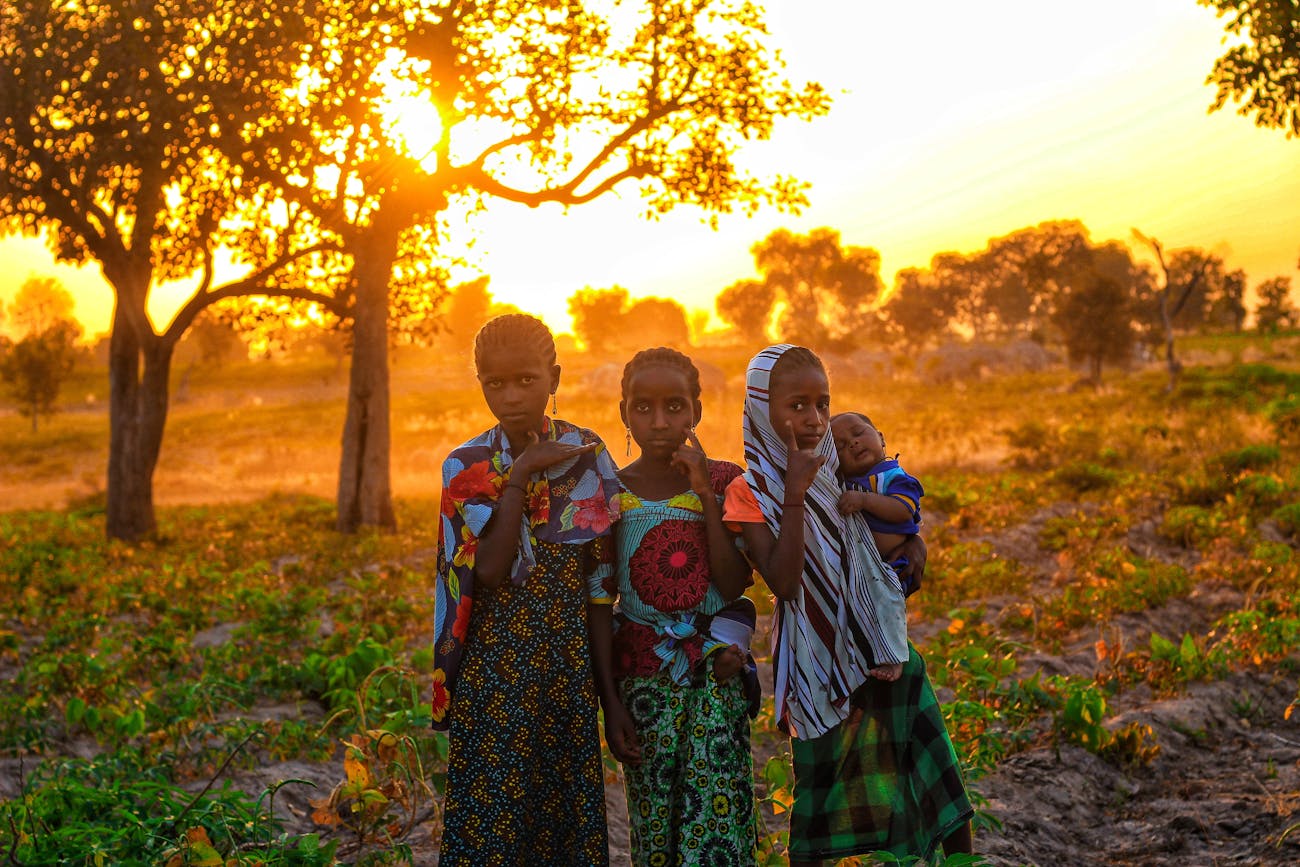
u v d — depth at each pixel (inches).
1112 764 210.2
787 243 4763.8
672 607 112.7
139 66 533.0
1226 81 554.3
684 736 112.7
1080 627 318.7
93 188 588.1
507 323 113.3
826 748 117.6
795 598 114.5
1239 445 743.1
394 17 545.0
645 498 115.0
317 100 561.9
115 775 183.2
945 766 119.2
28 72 538.6
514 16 578.9
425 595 371.9
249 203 636.7
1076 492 603.2
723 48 617.0
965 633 273.0
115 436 665.0
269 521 736.3
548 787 111.8
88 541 653.9
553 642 111.2
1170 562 430.0
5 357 2057.1
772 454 114.6
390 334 743.1
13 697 234.2
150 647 284.7
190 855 135.8
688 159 649.6
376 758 179.6
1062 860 169.5
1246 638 282.2
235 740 208.2
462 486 111.8
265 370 2881.4
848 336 3260.3
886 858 112.0
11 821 145.9
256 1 527.5
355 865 155.6
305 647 282.7
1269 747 221.8
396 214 631.8
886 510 118.0
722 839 111.2
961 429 1042.7
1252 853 164.4
